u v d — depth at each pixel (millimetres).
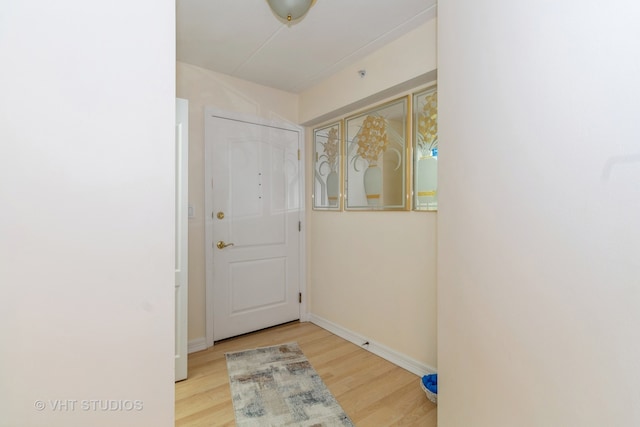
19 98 653
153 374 816
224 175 2697
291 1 1540
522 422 896
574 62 741
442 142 1327
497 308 1001
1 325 650
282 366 2242
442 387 1346
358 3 1760
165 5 823
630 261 625
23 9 655
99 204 739
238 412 1720
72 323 715
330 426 1606
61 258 700
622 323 638
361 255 2613
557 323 786
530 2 869
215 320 2641
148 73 799
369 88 2350
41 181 676
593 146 697
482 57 1067
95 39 729
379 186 2449
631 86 622
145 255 801
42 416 694
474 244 1118
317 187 3146
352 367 2230
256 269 2898
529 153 870
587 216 710
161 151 819
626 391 631
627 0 632
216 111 2639
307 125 3172
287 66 2541
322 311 3055
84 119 719
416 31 2010
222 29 2023
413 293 2182
